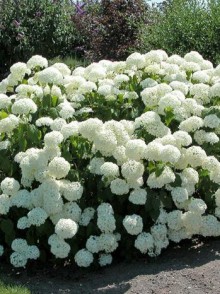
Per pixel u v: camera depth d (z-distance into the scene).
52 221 3.82
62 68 4.68
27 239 3.88
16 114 4.25
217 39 7.54
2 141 4.09
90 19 11.40
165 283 3.58
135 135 4.04
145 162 4.00
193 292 3.44
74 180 3.89
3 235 4.11
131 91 4.44
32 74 5.02
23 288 3.62
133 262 3.98
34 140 3.94
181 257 3.97
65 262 4.04
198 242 4.20
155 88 4.17
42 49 11.22
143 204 3.88
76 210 3.83
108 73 4.80
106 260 3.90
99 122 3.81
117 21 10.00
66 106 4.15
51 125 3.99
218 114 4.16
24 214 3.96
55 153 3.79
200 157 3.89
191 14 7.89
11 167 4.04
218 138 4.06
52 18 11.20
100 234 3.87
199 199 3.91
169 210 4.02
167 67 4.66
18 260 3.84
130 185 3.79
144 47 8.40
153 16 9.77
